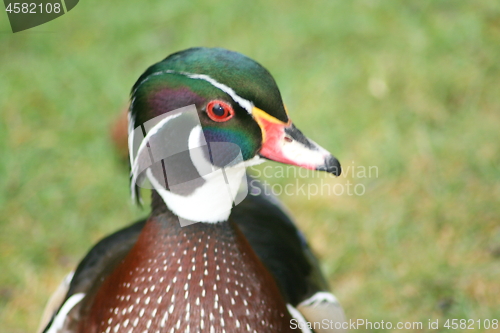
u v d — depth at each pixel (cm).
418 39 791
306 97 744
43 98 769
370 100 737
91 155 702
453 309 554
